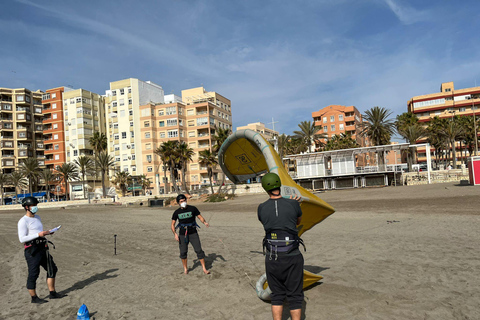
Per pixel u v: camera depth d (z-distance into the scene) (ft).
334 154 149.79
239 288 17.38
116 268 24.02
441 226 33.73
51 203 200.85
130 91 245.86
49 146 281.95
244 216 62.69
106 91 275.39
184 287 18.12
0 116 287.48
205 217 65.62
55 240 41.78
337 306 13.94
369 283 16.79
